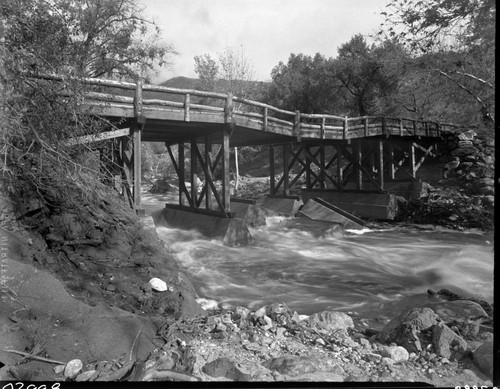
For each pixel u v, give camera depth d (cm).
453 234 1744
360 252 1362
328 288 917
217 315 533
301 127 1739
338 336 465
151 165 4869
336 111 3431
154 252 671
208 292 857
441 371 366
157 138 1684
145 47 1636
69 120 620
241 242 1350
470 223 1884
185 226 1516
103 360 362
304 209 2011
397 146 2469
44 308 400
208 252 1226
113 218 683
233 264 1140
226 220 1356
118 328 398
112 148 924
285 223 1752
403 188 2289
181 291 583
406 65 1277
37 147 578
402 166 2505
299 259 1230
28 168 575
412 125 2269
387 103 2567
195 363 353
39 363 345
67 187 629
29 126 542
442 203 2061
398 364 384
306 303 791
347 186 2575
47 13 595
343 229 1698
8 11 525
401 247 1467
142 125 1087
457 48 1115
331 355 406
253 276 1016
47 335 374
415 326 445
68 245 589
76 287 523
